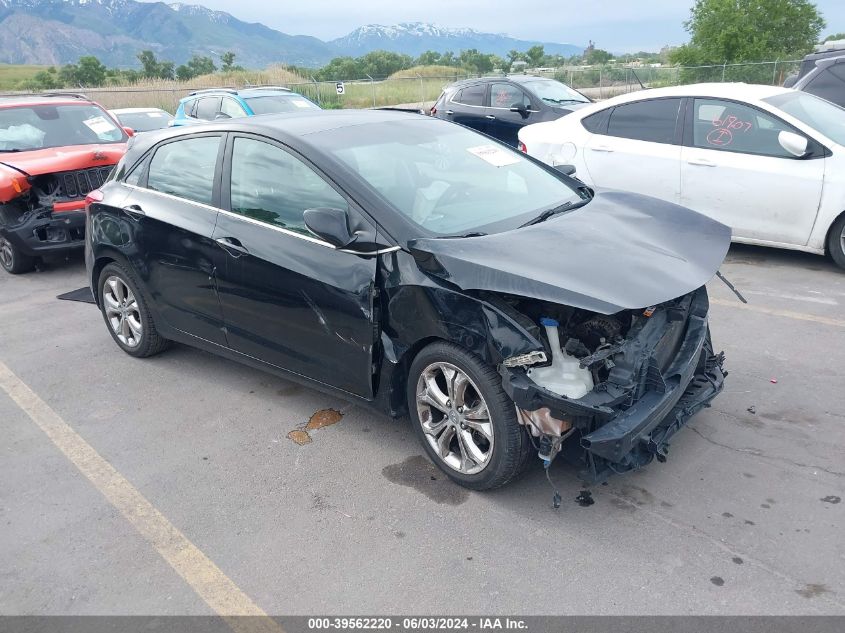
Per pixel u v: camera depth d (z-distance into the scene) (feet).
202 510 11.33
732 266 22.16
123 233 15.98
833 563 9.24
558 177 14.69
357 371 11.99
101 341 19.06
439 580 9.42
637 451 10.37
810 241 20.89
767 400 13.51
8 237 24.82
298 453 12.89
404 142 13.75
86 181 25.44
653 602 8.79
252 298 13.30
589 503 10.83
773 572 9.15
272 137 13.25
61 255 29.30
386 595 9.22
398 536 10.37
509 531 10.32
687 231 11.96
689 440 12.34
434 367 11.11
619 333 10.61
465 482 11.24
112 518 11.27
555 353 10.03
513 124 39.19
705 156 22.07
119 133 29.50
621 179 23.95
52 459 13.20
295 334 12.80
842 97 30.30
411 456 12.57
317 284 11.98
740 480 11.14
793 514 10.26
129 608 9.30
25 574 10.06
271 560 10.04
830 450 11.78
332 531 10.59
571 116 25.84
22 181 23.94
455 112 41.73
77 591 9.67
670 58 99.71
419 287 10.73
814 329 16.70
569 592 9.05
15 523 11.27
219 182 14.05
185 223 14.39
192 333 15.40
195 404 15.06
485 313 10.04
